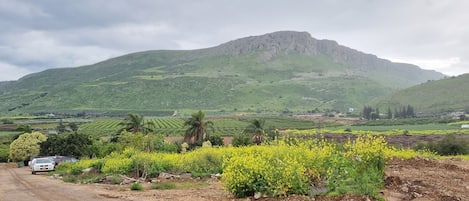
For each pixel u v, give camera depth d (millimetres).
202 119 69750
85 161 32188
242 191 12469
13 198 14719
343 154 13141
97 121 176500
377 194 10930
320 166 12445
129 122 66562
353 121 165750
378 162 13047
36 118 195375
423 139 73750
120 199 13492
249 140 55031
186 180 19969
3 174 34406
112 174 23234
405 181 12930
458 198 10727
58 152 61219
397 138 77438
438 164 18547
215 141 68125
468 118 139875
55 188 18172
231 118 187750
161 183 18516
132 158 24219
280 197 11508
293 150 13828
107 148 49031
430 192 11531
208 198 13023
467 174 15422
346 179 11617
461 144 41594
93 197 14195
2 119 182750
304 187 11781
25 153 63656
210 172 21922
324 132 99938
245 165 12406
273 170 11984
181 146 55344
